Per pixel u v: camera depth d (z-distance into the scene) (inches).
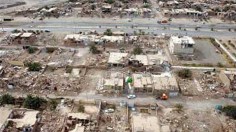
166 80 4084.6
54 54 5113.2
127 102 3703.3
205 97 3902.6
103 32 6151.6
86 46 5511.8
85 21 6934.1
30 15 7347.4
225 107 3622.0
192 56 5157.5
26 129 3051.2
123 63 4648.1
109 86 3956.7
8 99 3585.1
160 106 3663.9
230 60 5032.0
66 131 3112.7
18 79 4131.4
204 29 6609.3
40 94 3841.0
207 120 3427.7
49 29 6348.4
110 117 3398.1
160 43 5684.1
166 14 7470.5
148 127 3115.2
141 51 5187.0
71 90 3944.4
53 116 3378.4
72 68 4559.5
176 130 3203.7
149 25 6752.0
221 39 6038.4
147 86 3919.8
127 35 5930.1
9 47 5408.5
